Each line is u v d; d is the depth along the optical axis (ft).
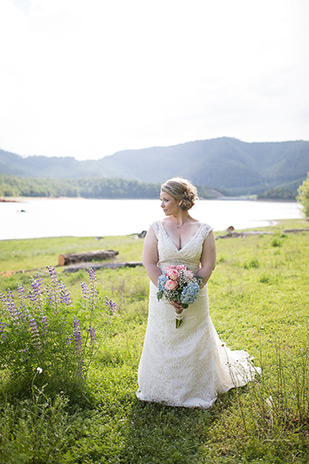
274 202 617.21
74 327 12.11
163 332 11.76
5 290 31.37
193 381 11.87
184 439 9.99
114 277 32.76
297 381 10.50
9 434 9.25
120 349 16.10
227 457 9.25
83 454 9.27
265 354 14.98
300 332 16.97
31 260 60.59
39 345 11.80
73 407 11.49
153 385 12.07
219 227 137.49
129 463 9.30
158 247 11.53
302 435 9.39
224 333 17.90
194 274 11.46
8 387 12.00
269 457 8.89
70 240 95.76
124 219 190.90
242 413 10.01
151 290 11.98
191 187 11.53
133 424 10.79
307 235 56.75
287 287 24.98
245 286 26.13
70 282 33.40
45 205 380.58
